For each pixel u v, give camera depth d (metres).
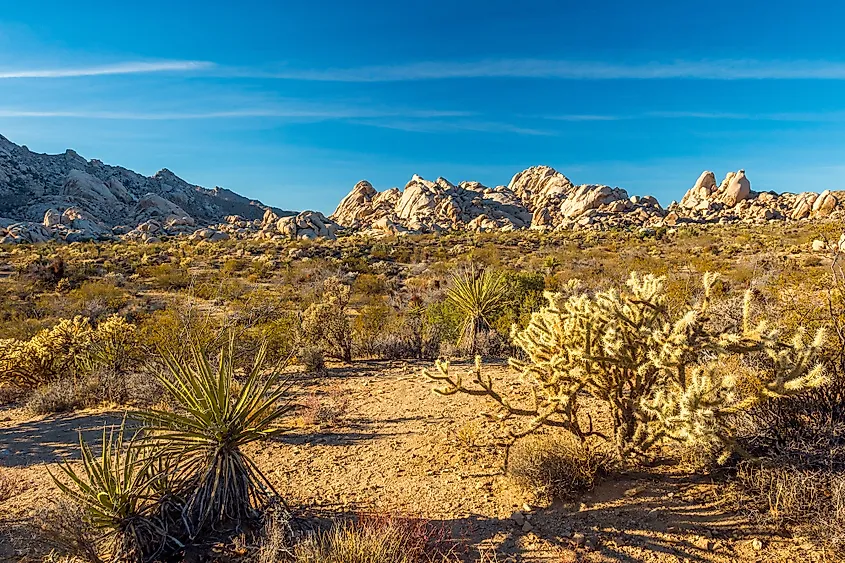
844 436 4.44
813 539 3.78
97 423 7.19
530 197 130.75
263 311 12.69
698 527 4.04
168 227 97.81
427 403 7.39
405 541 3.81
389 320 14.16
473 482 4.98
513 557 3.85
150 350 9.34
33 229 72.56
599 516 4.28
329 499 4.78
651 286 4.76
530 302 11.33
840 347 5.02
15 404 9.08
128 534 3.80
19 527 4.31
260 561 3.62
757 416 4.70
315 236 70.00
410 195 119.25
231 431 4.23
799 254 23.56
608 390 4.91
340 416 6.92
